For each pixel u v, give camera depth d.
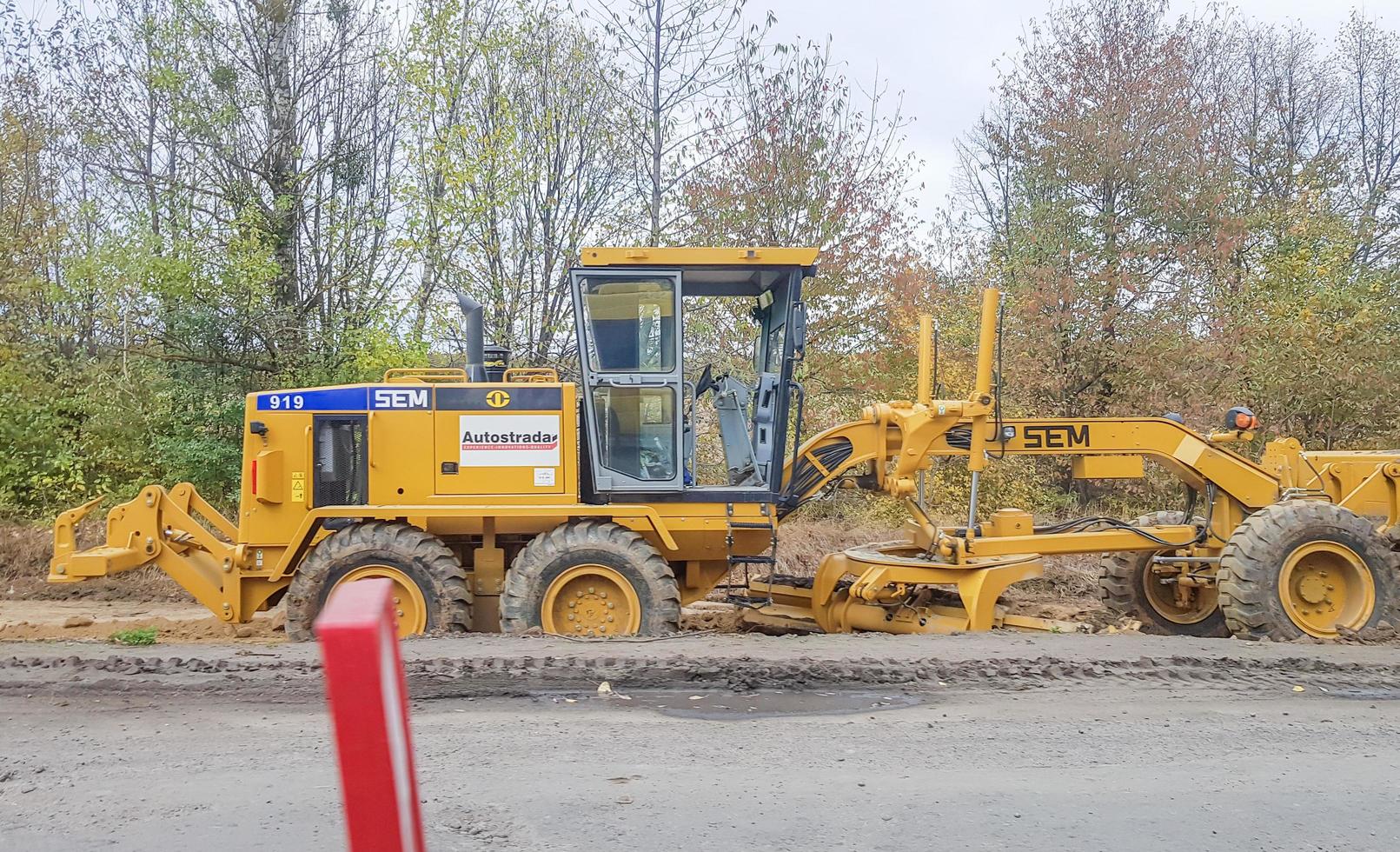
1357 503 8.48
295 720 5.24
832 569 8.52
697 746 4.84
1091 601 11.27
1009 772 4.52
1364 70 26.42
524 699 5.71
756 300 8.86
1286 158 22.20
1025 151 18.59
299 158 17.17
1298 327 16.83
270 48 16.98
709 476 8.80
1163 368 16.89
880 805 4.08
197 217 16.92
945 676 6.19
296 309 16.72
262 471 8.00
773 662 6.26
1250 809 4.11
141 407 15.09
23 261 15.45
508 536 8.29
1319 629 7.74
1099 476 8.49
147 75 16.81
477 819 3.84
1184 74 18.34
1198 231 17.81
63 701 5.53
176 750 4.71
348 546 7.61
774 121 14.84
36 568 11.75
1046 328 17.09
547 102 15.95
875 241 14.90
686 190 15.20
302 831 3.71
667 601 7.61
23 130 15.84
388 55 15.80
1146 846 3.73
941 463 16.45
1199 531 8.64
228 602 8.10
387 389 8.08
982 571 8.02
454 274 15.57
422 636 7.08
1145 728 5.24
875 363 15.02
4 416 14.32
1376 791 4.34
